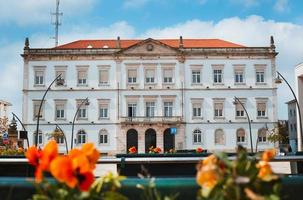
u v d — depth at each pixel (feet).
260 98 200.34
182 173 24.35
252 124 199.00
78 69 200.75
